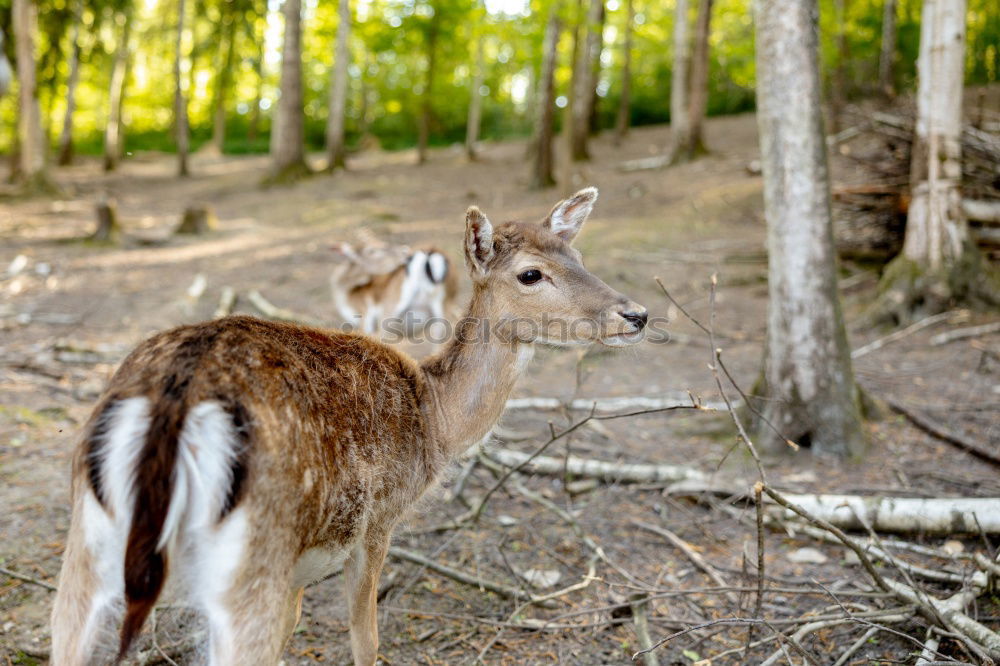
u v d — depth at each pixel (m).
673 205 14.25
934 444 5.43
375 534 2.61
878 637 3.35
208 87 38.22
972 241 8.27
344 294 8.45
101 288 10.17
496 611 3.63
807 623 3.36
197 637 2.94
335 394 2.38
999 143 8.84
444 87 28.59
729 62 22.00
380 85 31.00
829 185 5.29
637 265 10.84
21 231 14.27
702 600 3.71
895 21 21.48
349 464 2.34
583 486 4.88
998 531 4.02
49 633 3.23
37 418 5.41
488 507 4.64
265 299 9.95
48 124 26.92
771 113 5.26
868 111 10.38
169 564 1.93
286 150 21.59
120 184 23.25
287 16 21.20
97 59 30.34
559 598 3.72
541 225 3.43
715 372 3.17
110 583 1.99
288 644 3.31
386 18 24.95
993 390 6.32
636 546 4.23
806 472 5.02
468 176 21.22
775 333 5.39
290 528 2.09
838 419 5.24
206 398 1.99
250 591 2.00
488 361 3.06
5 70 4.38
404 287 7.77
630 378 7.10
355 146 34.62
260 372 2.15
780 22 5.14
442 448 2.96
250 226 15.76
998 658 2.95
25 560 3.73
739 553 4.14
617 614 3.62
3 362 6.62
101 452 1.96
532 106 34.16
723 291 9.82
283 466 2.06
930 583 3.71
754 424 5.48
